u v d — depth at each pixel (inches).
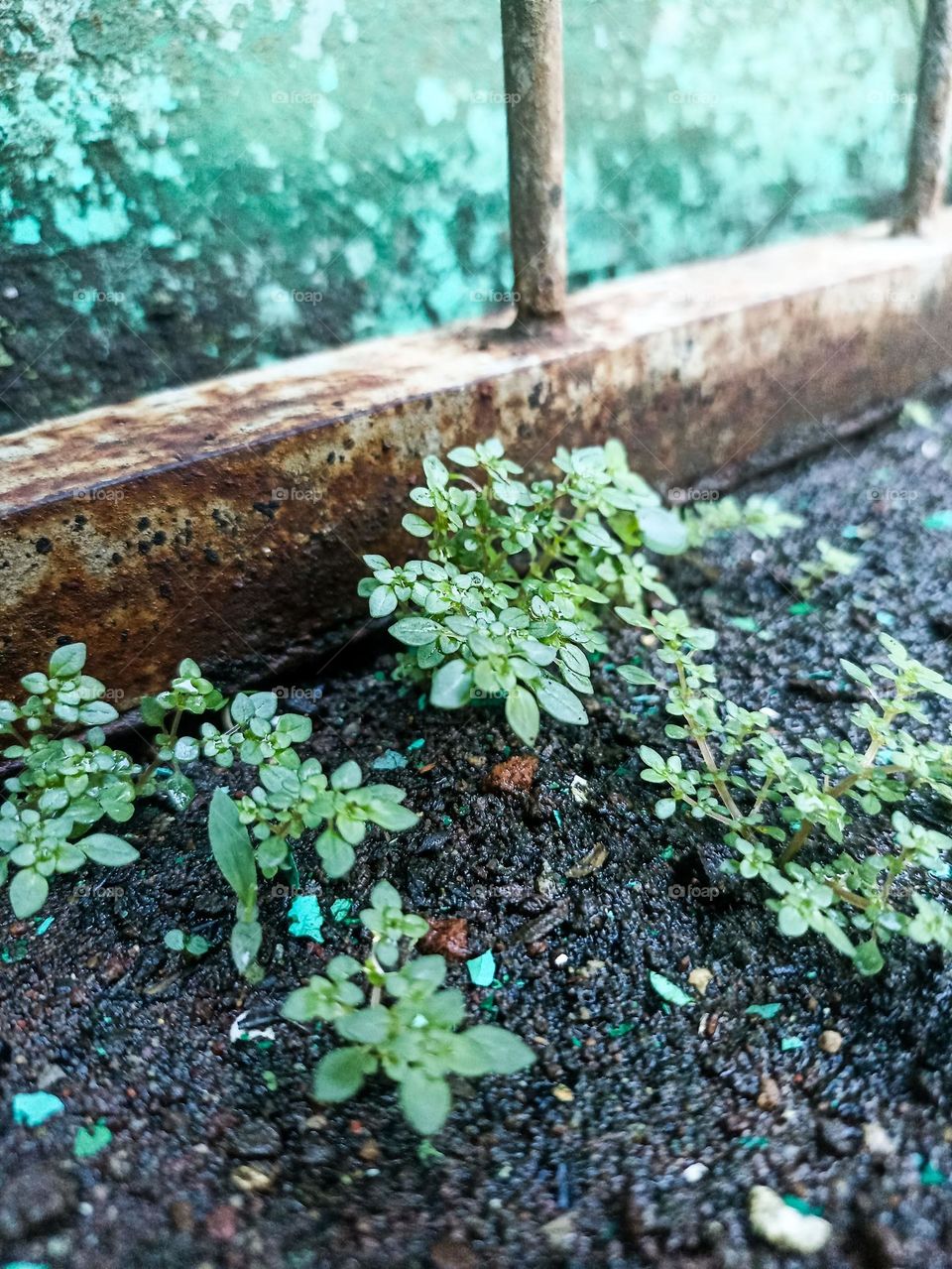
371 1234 4.4
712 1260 4.3
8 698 6.3
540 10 6.8
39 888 4.9
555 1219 4.5
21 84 6.3
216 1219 4.4
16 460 6.5
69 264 6.9
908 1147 4.7
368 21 7.4
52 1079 4.9
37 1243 4.2
